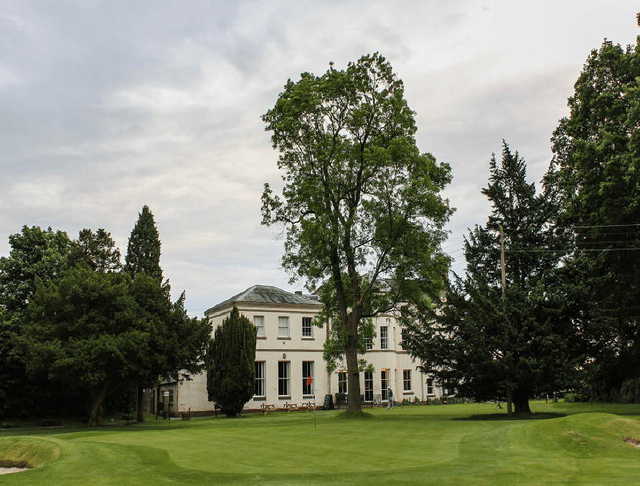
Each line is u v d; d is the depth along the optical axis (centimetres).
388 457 1535
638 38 3080
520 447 1595
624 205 3000
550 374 2933
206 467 1454
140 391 4191
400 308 3547
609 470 1262
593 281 3044
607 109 3197
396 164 3269
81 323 3484
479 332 3047
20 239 4828
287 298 5697
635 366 3612
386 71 3347
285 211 3447
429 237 3366
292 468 1405
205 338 3859
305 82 3325
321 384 5622
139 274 3859
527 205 3462
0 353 4150
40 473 1458
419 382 6119
